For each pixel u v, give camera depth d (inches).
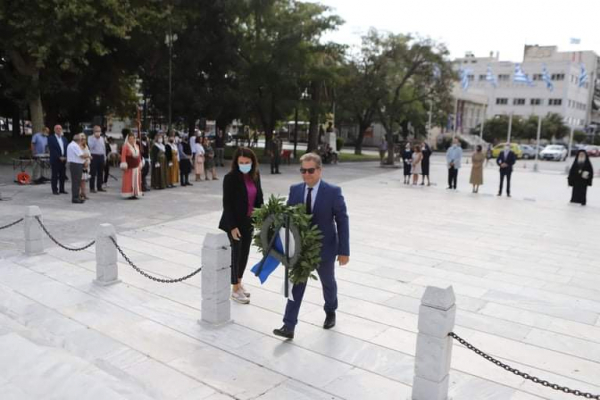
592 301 259.1
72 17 754.2
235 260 233.1
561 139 2837.1
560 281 293.1
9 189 573.3
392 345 198.8
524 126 2586.1
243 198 229.5
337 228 199.2
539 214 538.0
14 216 418.6
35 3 746.8
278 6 1090.1
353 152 1830.7
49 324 212.4
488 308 244.5
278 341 199.8
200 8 981.2
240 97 1017.5
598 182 960.9
